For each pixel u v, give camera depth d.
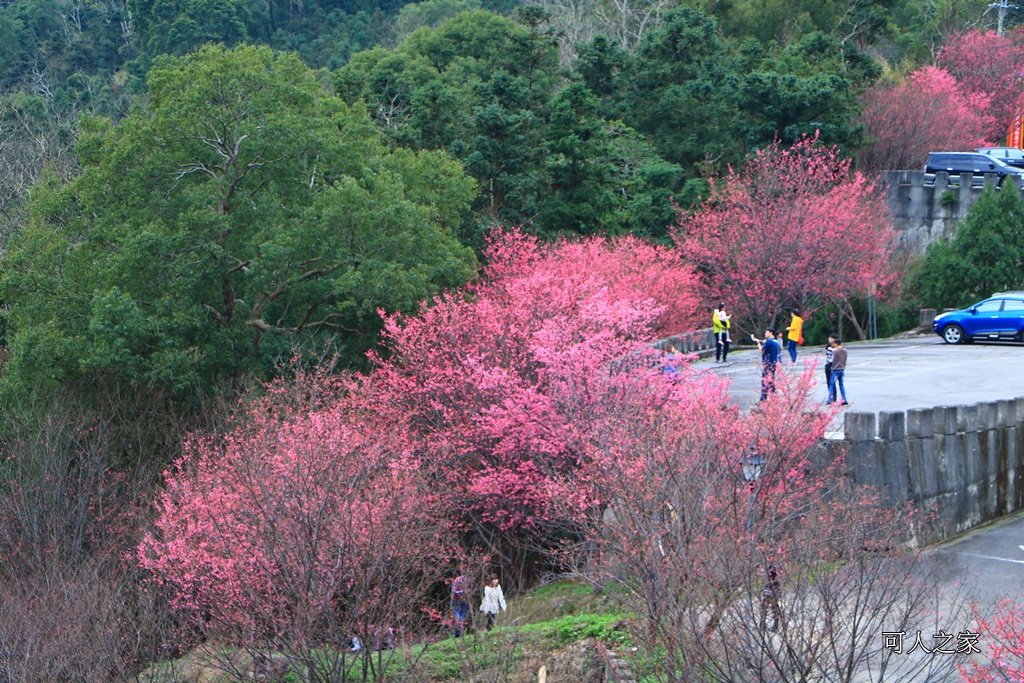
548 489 22.75
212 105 37.06
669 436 19.73
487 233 47.38
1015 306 41.31
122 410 33.97
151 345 34.22
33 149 65.38
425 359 29.06
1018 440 26.06
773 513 17.30
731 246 48.53
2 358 43.31
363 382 30.55
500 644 18.84
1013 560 21.66
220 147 37.44
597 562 21.75
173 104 36.34
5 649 20.70
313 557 18.27
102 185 36.22
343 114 42.56
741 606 15.37
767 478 18.84
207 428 31.78
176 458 31.94
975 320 42.00
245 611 19.45
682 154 63.19
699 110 62.81
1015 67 81.81
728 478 18.30
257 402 29.98
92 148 38.09
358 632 19.17
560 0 101.75
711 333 41.81
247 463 21.36
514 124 50.72
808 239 46.72
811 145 55.66
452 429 27.09
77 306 35.25
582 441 22.77
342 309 38.34
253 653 18.88
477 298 35.56
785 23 81.94
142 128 36.31
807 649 14.18
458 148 52.28
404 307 35.81
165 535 23.39
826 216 47.25
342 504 20.03
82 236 38.00
